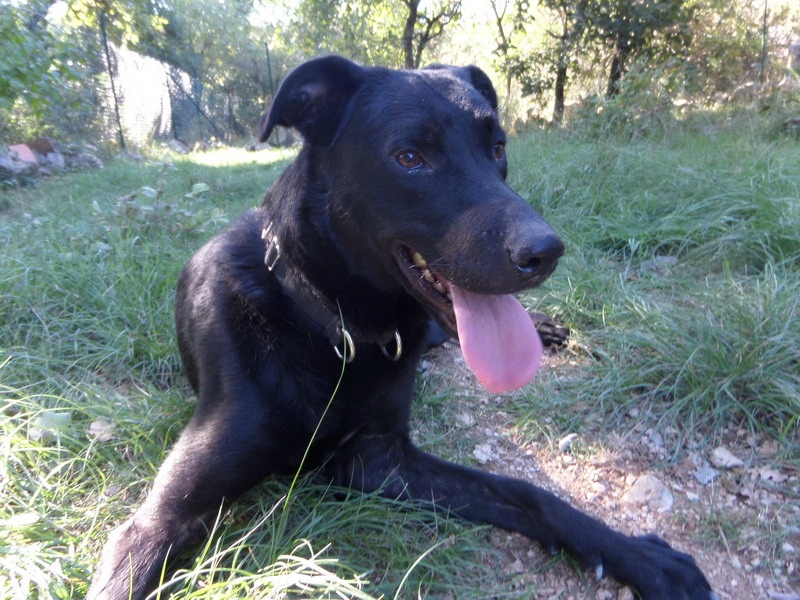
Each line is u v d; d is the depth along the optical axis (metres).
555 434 0.70
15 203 1.54
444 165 0.51
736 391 0.71
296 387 0.54
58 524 0.52
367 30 3.92
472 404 0.76
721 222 1.07
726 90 2.51
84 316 0.83
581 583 0.52
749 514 0.59
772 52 2.65
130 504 0.56
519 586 0.51
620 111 1.82
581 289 0.94
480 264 0.47
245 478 0.53
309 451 0.57
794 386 0.67
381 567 0.52
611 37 2.58
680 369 0.72
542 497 0.54
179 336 0.68
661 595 0.48
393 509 0.57
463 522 0.57
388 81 0.54
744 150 1.40
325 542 0.52
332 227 0.54
